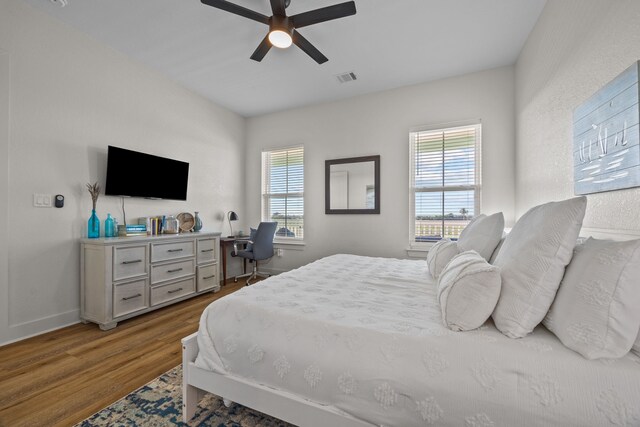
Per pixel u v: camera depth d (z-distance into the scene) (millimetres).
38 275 2377
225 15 2400
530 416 851
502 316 1045
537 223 1139
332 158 4102
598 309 884
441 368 971
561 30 1941
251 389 1237
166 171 3375
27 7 2293
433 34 2594
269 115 4602
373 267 2395
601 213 1489
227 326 1360
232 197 4512
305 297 1535
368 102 3855
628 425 784
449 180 3438
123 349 2133
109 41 2787
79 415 1428
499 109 3158
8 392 1605
